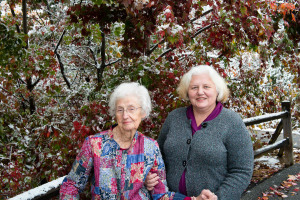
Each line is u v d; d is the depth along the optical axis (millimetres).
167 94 3076
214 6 2520
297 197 2902
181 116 1783
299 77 4621
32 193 1465
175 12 2447
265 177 3633
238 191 1505
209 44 3762
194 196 1593
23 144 4043
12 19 4148
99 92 3424
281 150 4688
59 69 5480
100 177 1353
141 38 2867
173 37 2191
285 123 4172
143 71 2881
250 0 2559
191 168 1608
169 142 1711
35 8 5242
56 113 3986
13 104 4711
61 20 4984
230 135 1569
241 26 2904
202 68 1693
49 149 3691
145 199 1444
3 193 3842
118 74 3203
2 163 3889
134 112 1426
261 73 4590
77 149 3096
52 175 3459
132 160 1405
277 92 5652
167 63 3133
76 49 5141
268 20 2766
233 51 3430
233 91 4375
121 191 1357
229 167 1592
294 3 3285
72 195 1396
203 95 1631
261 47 3752
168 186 1700
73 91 4613
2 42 3148
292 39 3584
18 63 3457
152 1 2062
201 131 1623
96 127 2824
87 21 3217
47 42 5191
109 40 4719
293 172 3701
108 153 1385
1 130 3664
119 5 3105
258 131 6922
